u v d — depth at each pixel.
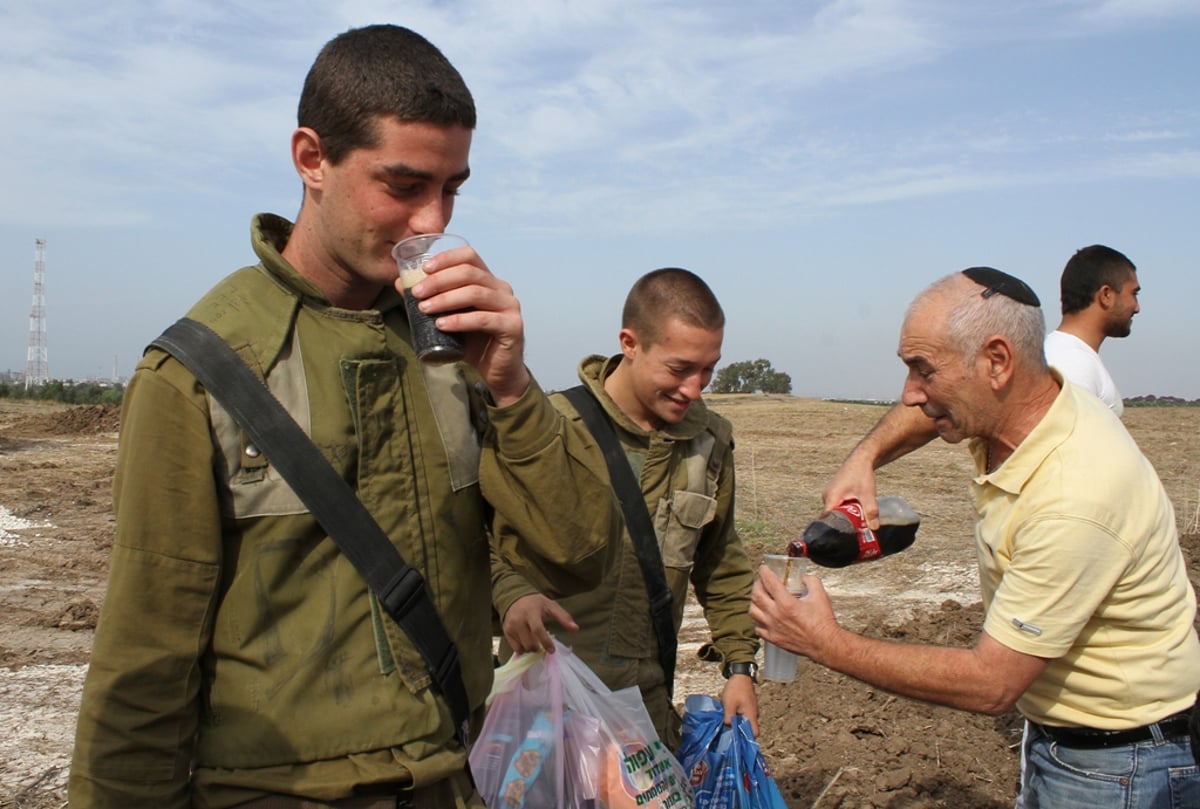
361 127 1.92
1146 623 2.78
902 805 4.63
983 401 2.86
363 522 1.99
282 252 2.18
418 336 1.97
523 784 2.75
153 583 1.87
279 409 1.95
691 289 3.29
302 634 1.97
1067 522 2.65
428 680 2.07
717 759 3.33
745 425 28.22
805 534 3.19
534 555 2.31
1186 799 2.84
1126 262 4.75
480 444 2.22
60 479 16.08
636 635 3.36
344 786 1.95
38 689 6.39
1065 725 2.94
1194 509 13.47
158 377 1.90
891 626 7.43
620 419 3.39
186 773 1.96
